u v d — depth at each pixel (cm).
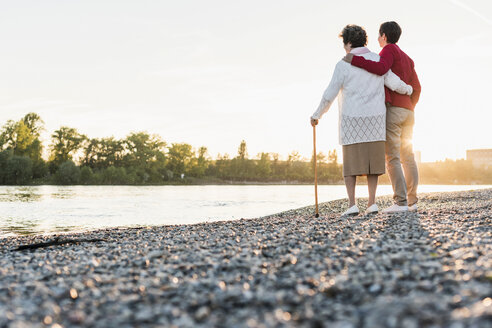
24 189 4888
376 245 348
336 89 564
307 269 284
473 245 323
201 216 1299
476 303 191
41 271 330
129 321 203
